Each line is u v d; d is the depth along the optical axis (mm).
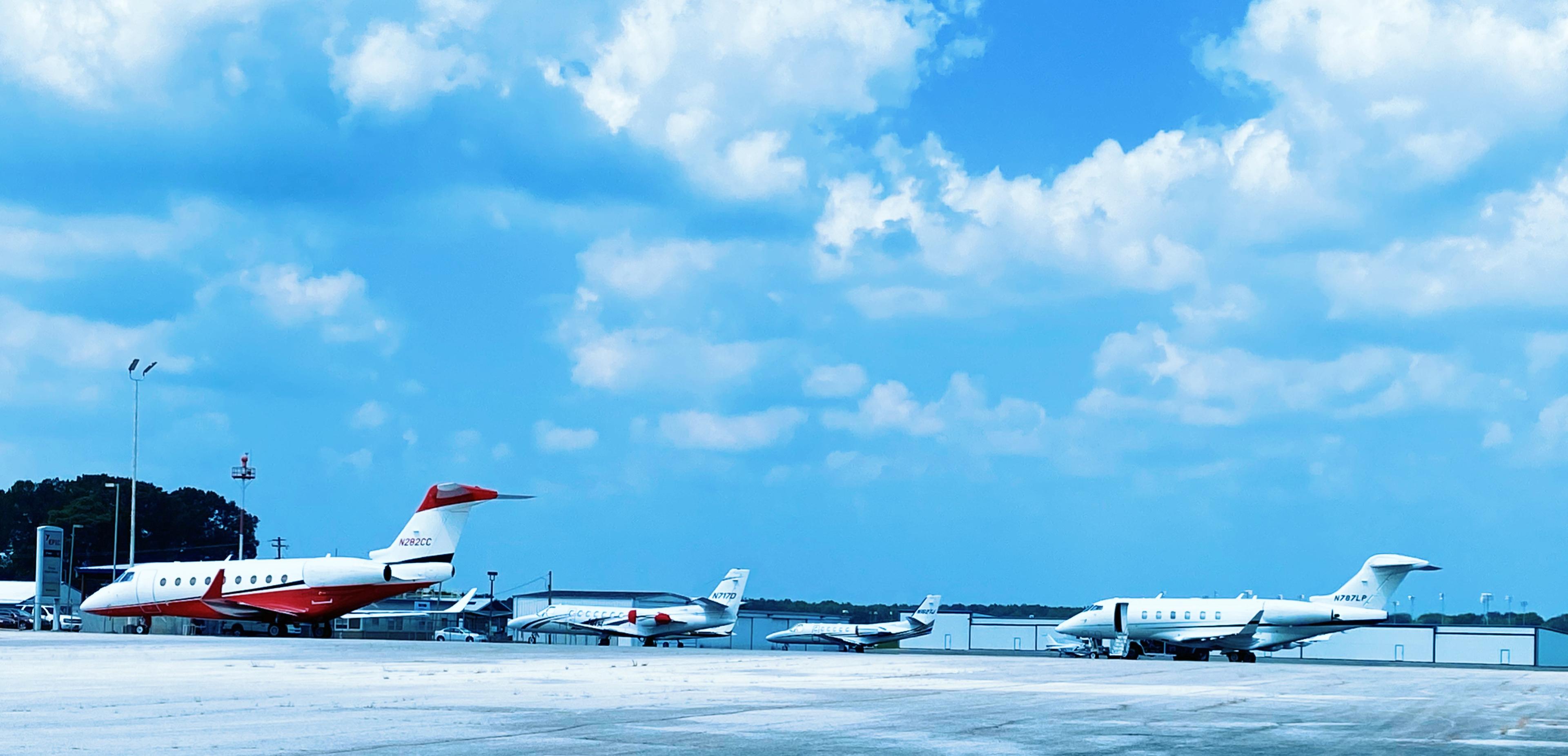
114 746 15852
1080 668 51969
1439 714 25031
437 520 74000
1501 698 30984
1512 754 17422
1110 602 80688
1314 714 24422
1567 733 20984
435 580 73188
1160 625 79250
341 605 73062
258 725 18828
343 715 20766
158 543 181750
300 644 60031
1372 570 79188
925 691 30094
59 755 14867
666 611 103938
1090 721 21625
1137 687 34594
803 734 18594
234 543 192750
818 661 52375
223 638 67000
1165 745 17938
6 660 41500
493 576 147500
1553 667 95000
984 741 18062
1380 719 23312
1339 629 77750
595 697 25891
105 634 76562
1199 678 41656
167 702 23312
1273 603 78062
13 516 185000
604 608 114875
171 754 15023
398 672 35656
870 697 27359
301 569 72875
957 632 128000
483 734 17859
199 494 191625
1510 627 110625
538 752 15680
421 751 15641
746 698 26344
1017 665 53781
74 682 29344
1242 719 22797
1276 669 56312
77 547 171375
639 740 17297
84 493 182875
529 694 26750
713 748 16547
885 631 109875
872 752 16391
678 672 38781
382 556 74500
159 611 74688
